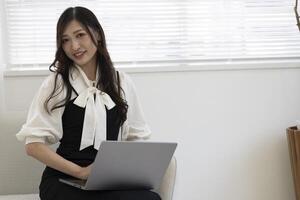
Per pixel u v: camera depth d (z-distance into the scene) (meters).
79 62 1.84
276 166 2.42
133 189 1.60
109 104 1.82
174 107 2.38
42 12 2.35
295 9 2.33
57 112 1.76
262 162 2.41
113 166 1.47
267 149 2.42
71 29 1.82
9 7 2.35
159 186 1.73
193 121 2.39
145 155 1.50
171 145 1.54
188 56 2.40
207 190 2.40
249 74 2.41
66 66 1.84
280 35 2.43
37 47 2.35
